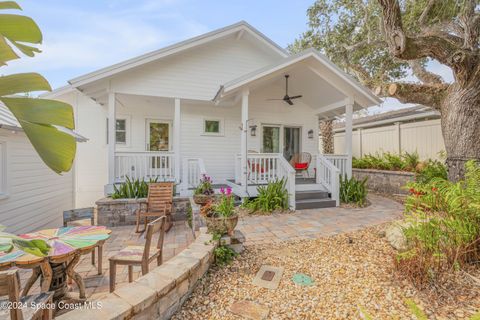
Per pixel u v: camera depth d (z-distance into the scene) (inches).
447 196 121.6
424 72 282.4
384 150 419.2
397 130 393.7
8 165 187.8
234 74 327.9
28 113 51.6
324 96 325.1
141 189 249.4
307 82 307.3
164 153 289.6
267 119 359.9
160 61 294.5
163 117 341.4
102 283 122.6
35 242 50.1
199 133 341.7
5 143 185.5
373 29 361.4
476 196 112.0
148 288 82.2
